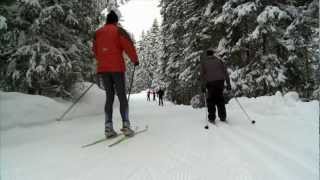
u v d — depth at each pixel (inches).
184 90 1022.4
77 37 468.4
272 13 494.3
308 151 195.5
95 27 494.3
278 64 539.2
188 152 200.7
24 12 409.1
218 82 320.8
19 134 283.3
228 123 316.8
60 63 411.2
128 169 170.6
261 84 532.4
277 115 357.4
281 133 254.1
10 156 203.3
